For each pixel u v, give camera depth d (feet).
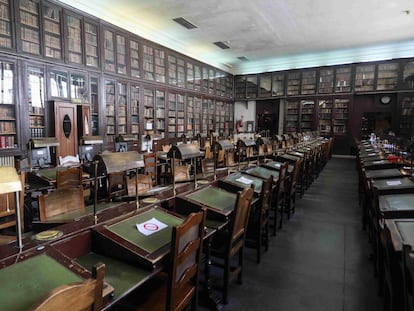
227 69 42.06
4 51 15.60
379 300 7.27
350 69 35.68
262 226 9.53
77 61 19.79
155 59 27.71
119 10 21.97
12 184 3.82
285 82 39.70
